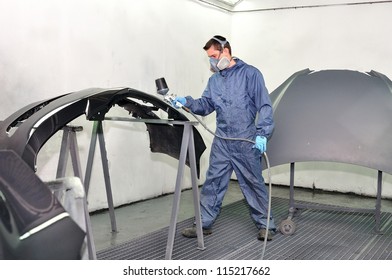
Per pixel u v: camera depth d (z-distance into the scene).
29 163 1.54
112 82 3.38
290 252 2.62
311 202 4.01
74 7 3.02
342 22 4.20
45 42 2.83
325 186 4.50
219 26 4.70
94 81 3.22
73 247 1.04
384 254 2.60
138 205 3.75
